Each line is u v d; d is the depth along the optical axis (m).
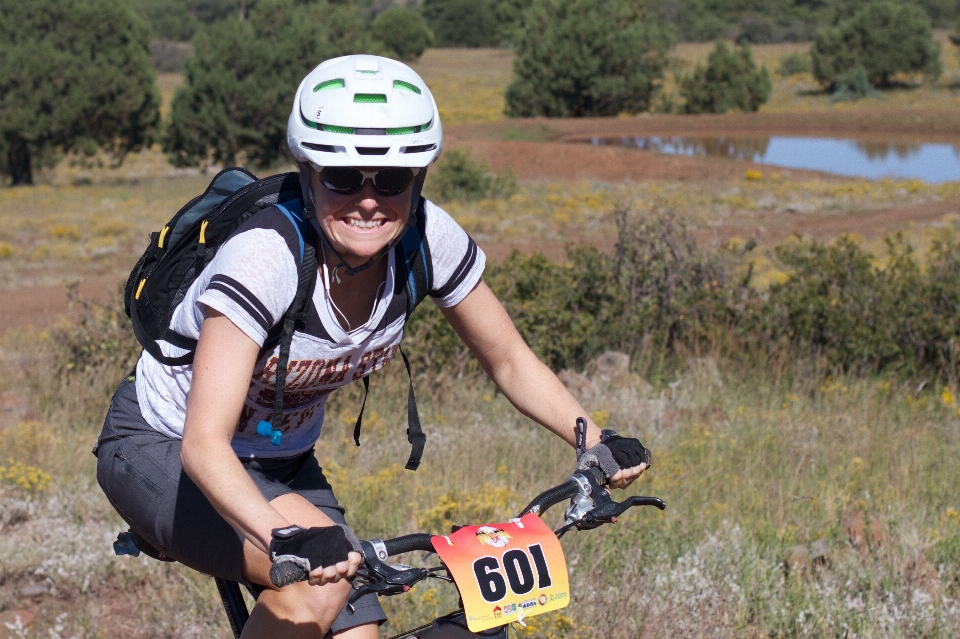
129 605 4.43
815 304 8.75
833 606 4.00
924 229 20.78
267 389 2.39
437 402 7.69
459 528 2.26
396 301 2.41
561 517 4.90
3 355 10.29
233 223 2.39
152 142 37.31
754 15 93.44
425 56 91.06
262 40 37.62
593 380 8.20
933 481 5.62
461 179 27.67
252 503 2.07
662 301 9.27
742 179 31.77
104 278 17.14
